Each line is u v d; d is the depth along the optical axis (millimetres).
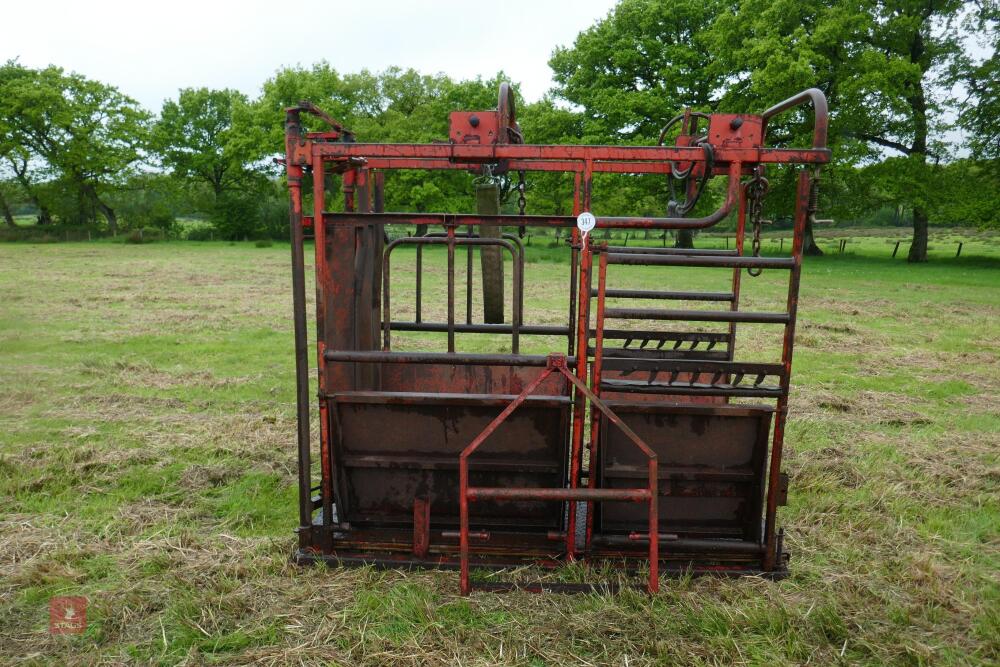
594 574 3498
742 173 3957
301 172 3457
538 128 34219
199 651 2938
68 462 5070
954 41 27703
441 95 42594
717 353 4520
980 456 5566
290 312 13070
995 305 15789
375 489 3717
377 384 4492
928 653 2945
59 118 45938
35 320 11820
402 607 3215
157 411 6523
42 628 3084
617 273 22641
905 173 27719
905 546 3977
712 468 3557
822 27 25703
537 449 3615
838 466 5180
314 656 2883
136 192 51812
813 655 2955
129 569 3584
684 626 3102
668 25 32844
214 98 55188
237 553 3742
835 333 11602
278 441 5684
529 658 2898
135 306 13797
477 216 3566
